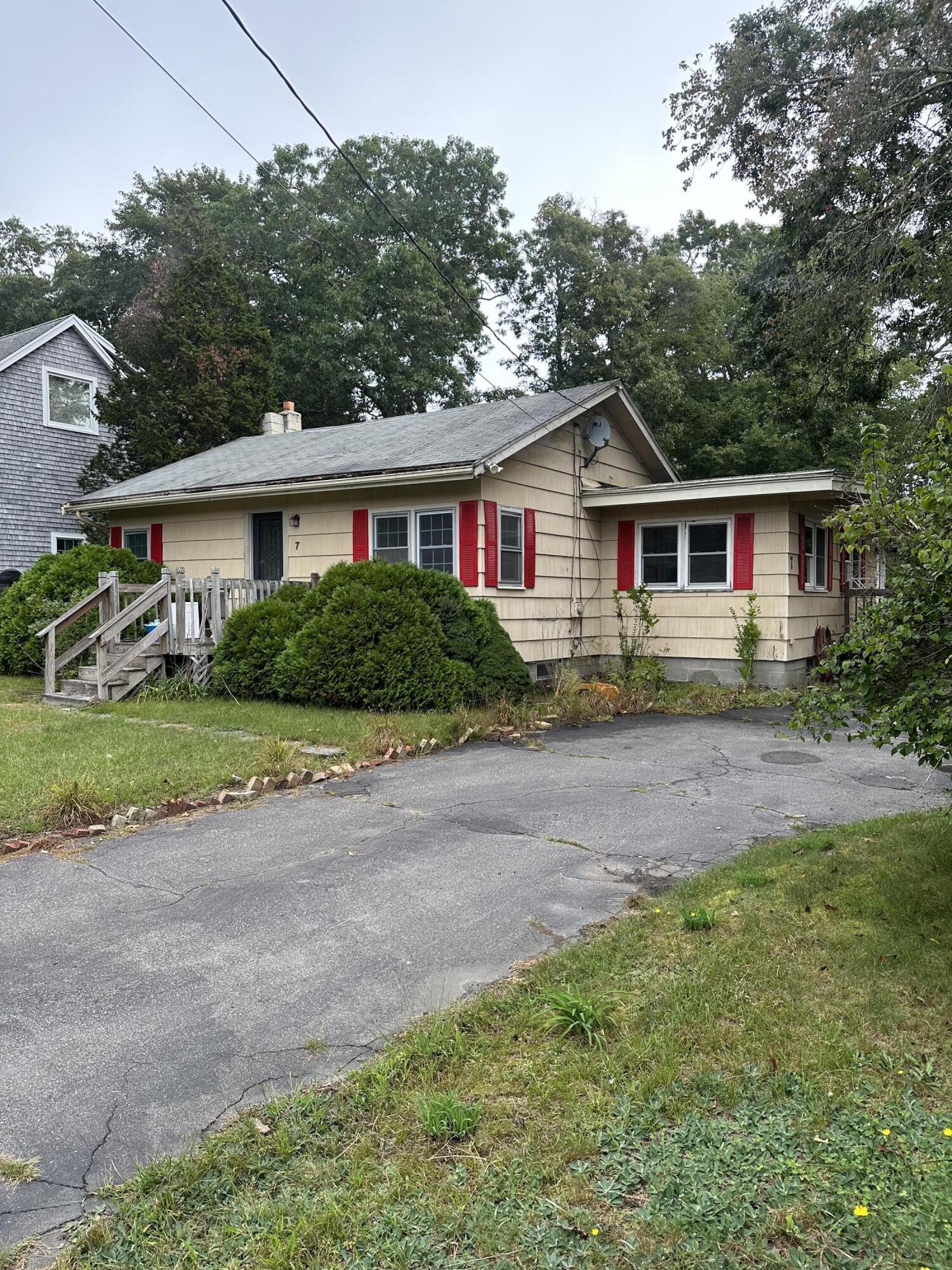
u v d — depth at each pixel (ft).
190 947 12.32
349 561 40.63
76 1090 8.85
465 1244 6.56
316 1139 7.96
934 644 11.45
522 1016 10.00
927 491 11.22
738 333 64.18
